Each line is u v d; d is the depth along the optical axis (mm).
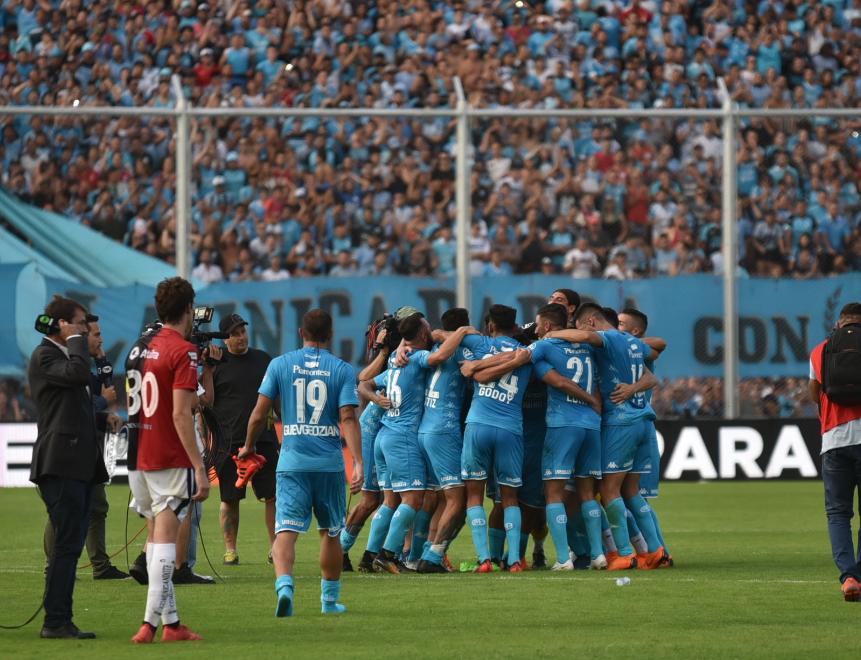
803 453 69250
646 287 68438
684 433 68875
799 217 74500
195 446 25266
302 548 45406
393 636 25750
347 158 75375
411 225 74625
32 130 71875
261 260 73188
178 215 66125
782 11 92188
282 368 27969
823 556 41594
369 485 39094
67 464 25938
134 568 35156
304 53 87312
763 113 67062
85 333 26516
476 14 90188
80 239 70812
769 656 23156
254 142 74500
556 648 24094
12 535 48688
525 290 67625
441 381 38000
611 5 90688
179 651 24031
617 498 38375
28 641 25516
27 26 87688
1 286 68312
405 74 85938
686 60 90000
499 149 75688
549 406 38031
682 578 35594
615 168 75125
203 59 86750
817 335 68938
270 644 24828
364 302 67750
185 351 25438
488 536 40062
